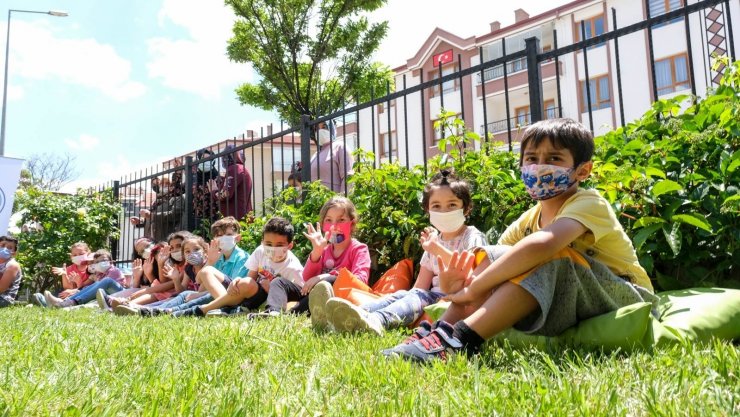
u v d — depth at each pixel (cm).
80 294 663
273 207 642
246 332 246
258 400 129
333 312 250
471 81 2169
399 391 139
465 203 323
